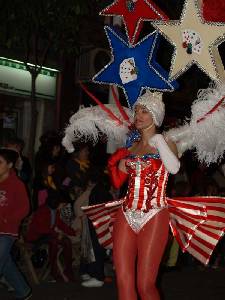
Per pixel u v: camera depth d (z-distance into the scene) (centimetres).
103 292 694
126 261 413
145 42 451
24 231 732
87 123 468
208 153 427
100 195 724
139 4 452
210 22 420
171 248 872
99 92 1220
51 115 1164
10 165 564
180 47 432
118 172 438
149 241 411
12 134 820
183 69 433
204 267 954
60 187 796
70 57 1156
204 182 1033
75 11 825
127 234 417
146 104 419
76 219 781
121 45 462
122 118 461
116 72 464
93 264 722
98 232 460
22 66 1086
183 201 426
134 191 420
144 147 428
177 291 734
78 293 679
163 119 430
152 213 414
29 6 813
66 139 480
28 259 716
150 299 410
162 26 437
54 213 730
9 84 1070
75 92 1200
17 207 558
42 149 841
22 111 1115
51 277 751
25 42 920
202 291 742
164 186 423
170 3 1022
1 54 1043
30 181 854
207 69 424
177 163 404
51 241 725
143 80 454
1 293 652
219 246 979
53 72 1154
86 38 1130
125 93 461
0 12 816
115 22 695
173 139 420
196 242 429
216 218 423
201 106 410
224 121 406
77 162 838
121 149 440
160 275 841
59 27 854
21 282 585
